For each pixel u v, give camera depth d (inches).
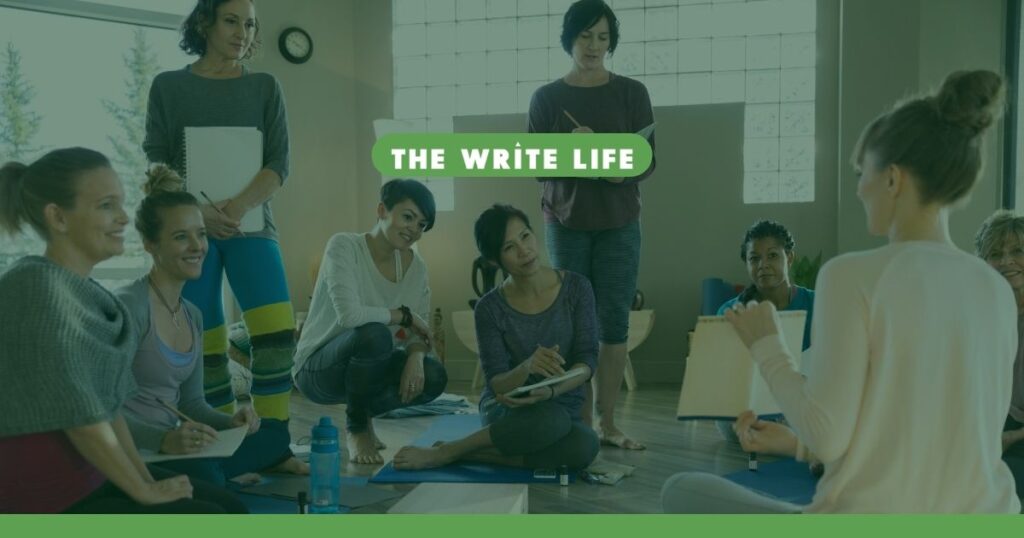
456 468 110.0
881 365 44.6
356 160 259.8
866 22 220.2
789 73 235.5
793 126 235.5
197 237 82.4
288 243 248.8
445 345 251.1
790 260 123.1
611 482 103.7
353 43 259.6
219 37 106.1
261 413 108.4
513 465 109.8
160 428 73.5
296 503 91.5
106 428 56.7
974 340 44.8
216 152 105.5
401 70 259.3
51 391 54.7
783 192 236.2
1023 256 80.1
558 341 113.0
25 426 54.5
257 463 101.3
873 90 220.4
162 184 85.7
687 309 237.9
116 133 223.1
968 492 44.9
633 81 133.4
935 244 45.9
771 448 53.6
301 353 124.4
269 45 245.8
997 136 217.5
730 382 54.3
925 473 45.0
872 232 49.3
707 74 240.1
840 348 44.9
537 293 113.1
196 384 86.2
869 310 44.8
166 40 229.3
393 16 257.8
